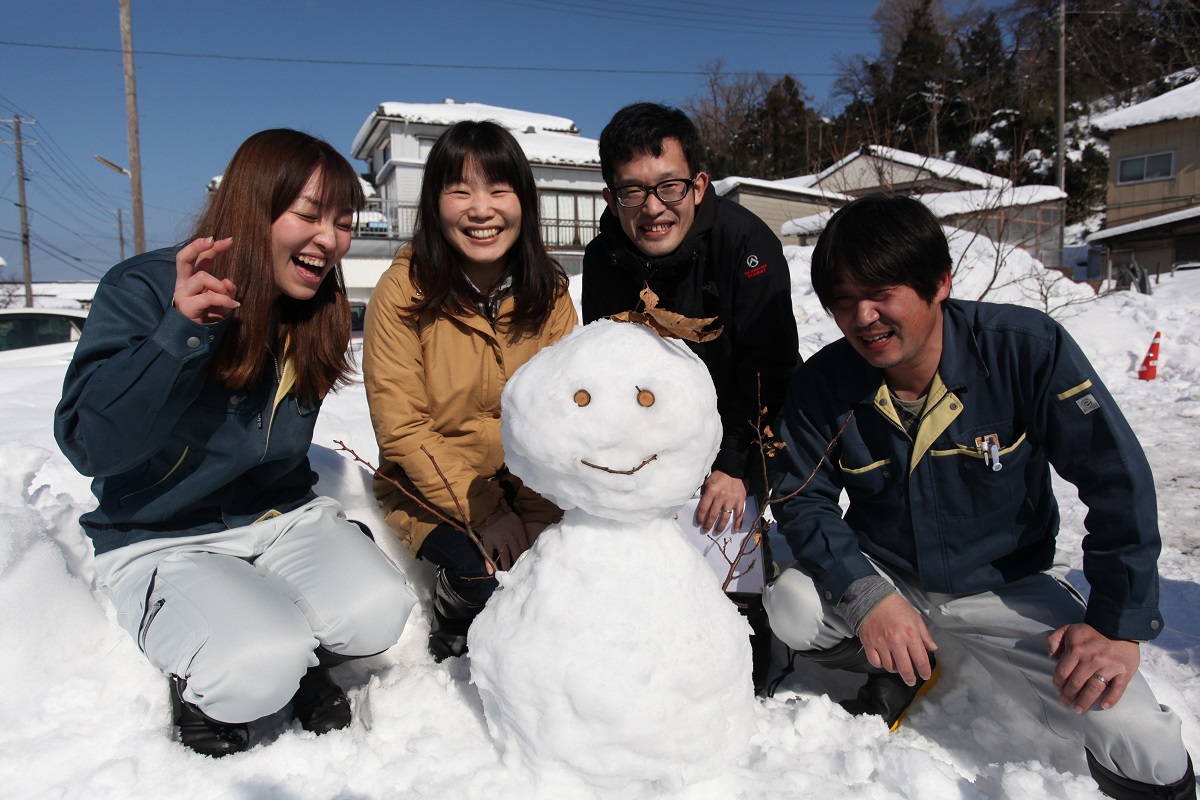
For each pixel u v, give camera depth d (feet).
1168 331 28.12
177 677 5.71
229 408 6.24
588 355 4.84
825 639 6.67
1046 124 92.68
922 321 5.96
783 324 8.32
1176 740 5.44
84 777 5.41
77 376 5.54
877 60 116.57
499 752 5.33
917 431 6.43
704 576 5.26
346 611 6.16
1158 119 70.69
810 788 5.27
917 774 5.36
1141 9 119.14
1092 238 71.67
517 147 7.00
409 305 7.18
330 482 8.52
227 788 5.27
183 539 6.31
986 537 6.45
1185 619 9.18
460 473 7.09
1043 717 6.19
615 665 4.65
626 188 8.11
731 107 124.67
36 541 6.75
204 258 5.24
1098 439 5.77
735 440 8.04
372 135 89.92
